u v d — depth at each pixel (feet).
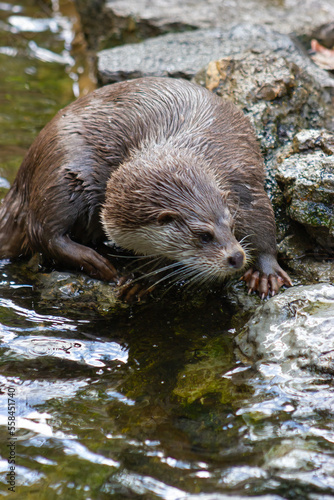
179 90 33.40
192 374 25.96
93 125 32.35
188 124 31.89
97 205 32.76
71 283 32.71
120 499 20.26
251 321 27.58
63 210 32.14
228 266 28.50
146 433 22.82
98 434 22.93
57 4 75.25
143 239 30.35
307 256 33.12
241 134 32.58
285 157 34.96
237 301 31.24
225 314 30.40
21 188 35.86
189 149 30.78
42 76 59.16
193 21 57.31
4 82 57.52
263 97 38.78
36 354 27.76
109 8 61.11
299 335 25.38
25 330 29.60
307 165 32.89
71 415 23.95
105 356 27.68
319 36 55.88
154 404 24.35
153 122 32.04
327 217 31.86
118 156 31.94
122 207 29.86
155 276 32.89
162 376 26.07
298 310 26.40
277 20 56.90
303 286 27.89
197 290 32.45
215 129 31.91
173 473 20.98
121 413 23.97
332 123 40.57
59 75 59.52
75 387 25.61
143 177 29.32
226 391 24.62
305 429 22.29
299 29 54.90
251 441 22.00
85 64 60.95
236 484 20.33
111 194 30.40
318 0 61.31
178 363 26.86
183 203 28.84
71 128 32.53
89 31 64.13
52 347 28.30
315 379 24.12
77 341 28.78
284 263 33.27
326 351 24.45
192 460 21.43
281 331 26.00
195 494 20.10
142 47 50.21
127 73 46.88
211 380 25.41
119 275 32.94
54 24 71.31
